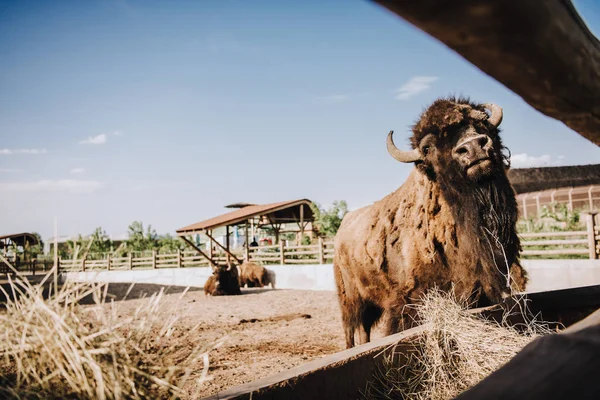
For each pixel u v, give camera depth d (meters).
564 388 0.65
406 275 4.64
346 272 5.96
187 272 22.55
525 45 0.48
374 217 5.34
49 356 1.48
